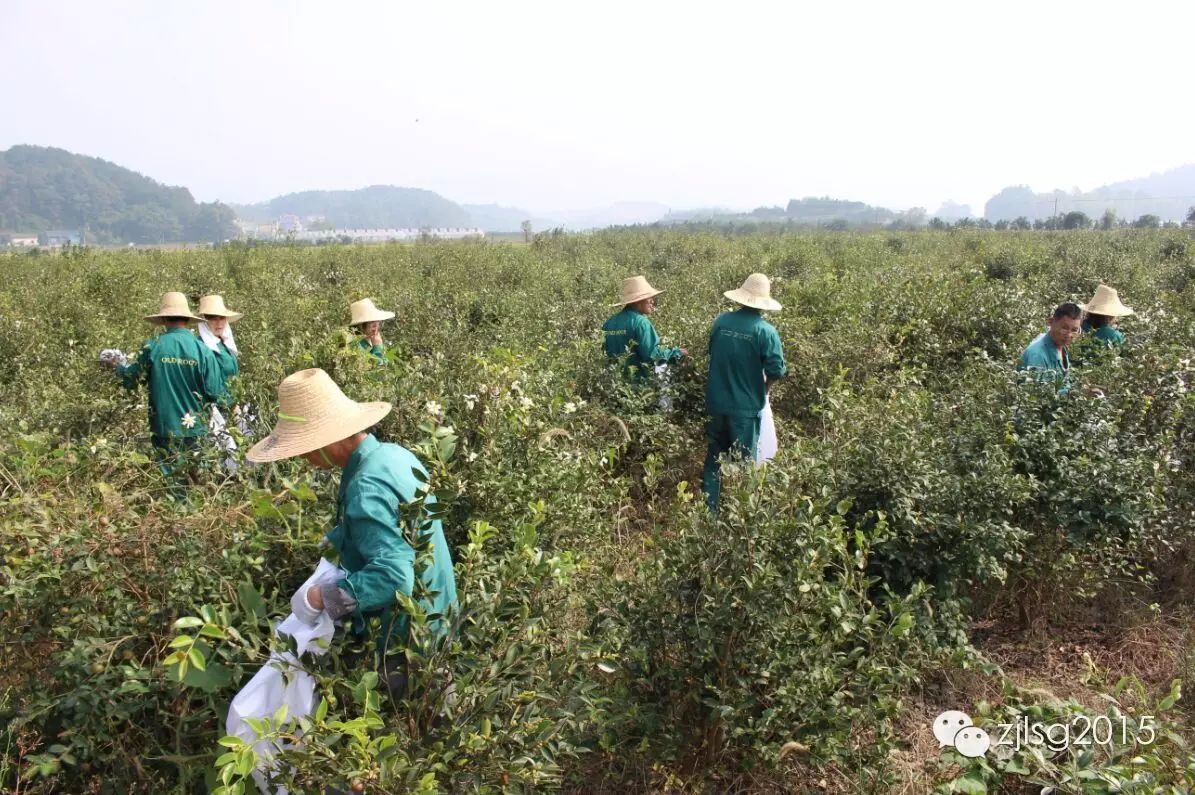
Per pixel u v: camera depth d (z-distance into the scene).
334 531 2.79
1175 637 4.13
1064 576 4.08
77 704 2.59
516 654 2.52
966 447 4.41
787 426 6.78
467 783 2.33
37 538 2.96
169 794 2.67
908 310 8.45
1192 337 6.23
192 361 5.59
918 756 3.31
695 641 2.91
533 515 3.54
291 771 2.29
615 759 3.17
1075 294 12.12
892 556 3.85
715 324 5.86
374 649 2.54
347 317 9.06
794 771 3.11
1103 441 4.36
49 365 7.34
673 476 6.10
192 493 3.79
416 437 4.28
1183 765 2.81
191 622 2.24
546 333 8.25
